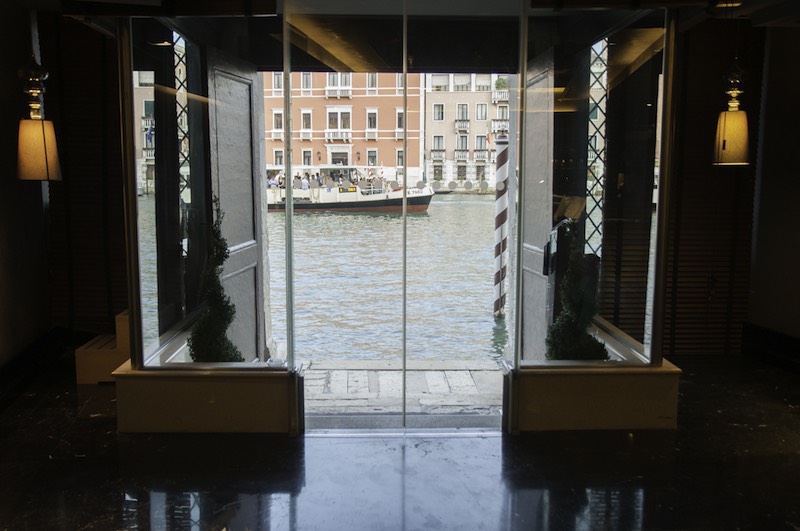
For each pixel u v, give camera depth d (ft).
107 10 11.24
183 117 13.09
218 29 13.78
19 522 9.20
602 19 12.48
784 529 9.12
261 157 15.53
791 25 12.63
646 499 9.90
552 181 12.76
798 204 15.90
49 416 12.96
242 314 14.01
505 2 14.19
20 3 15.25
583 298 12.88
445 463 11.03
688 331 17.57
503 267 22.62
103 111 16.33
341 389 16.17
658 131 12.10
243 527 9.09
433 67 15.39
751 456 11.35
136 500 9.79
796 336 16.10
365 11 15.03
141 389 12.00
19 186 15.14
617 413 12.34
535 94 12.66
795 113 15.96
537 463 11.05
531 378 12.16
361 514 9.43
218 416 12.07
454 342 21.04
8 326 14.39
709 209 17.15
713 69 16.71
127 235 11.86
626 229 12.66
